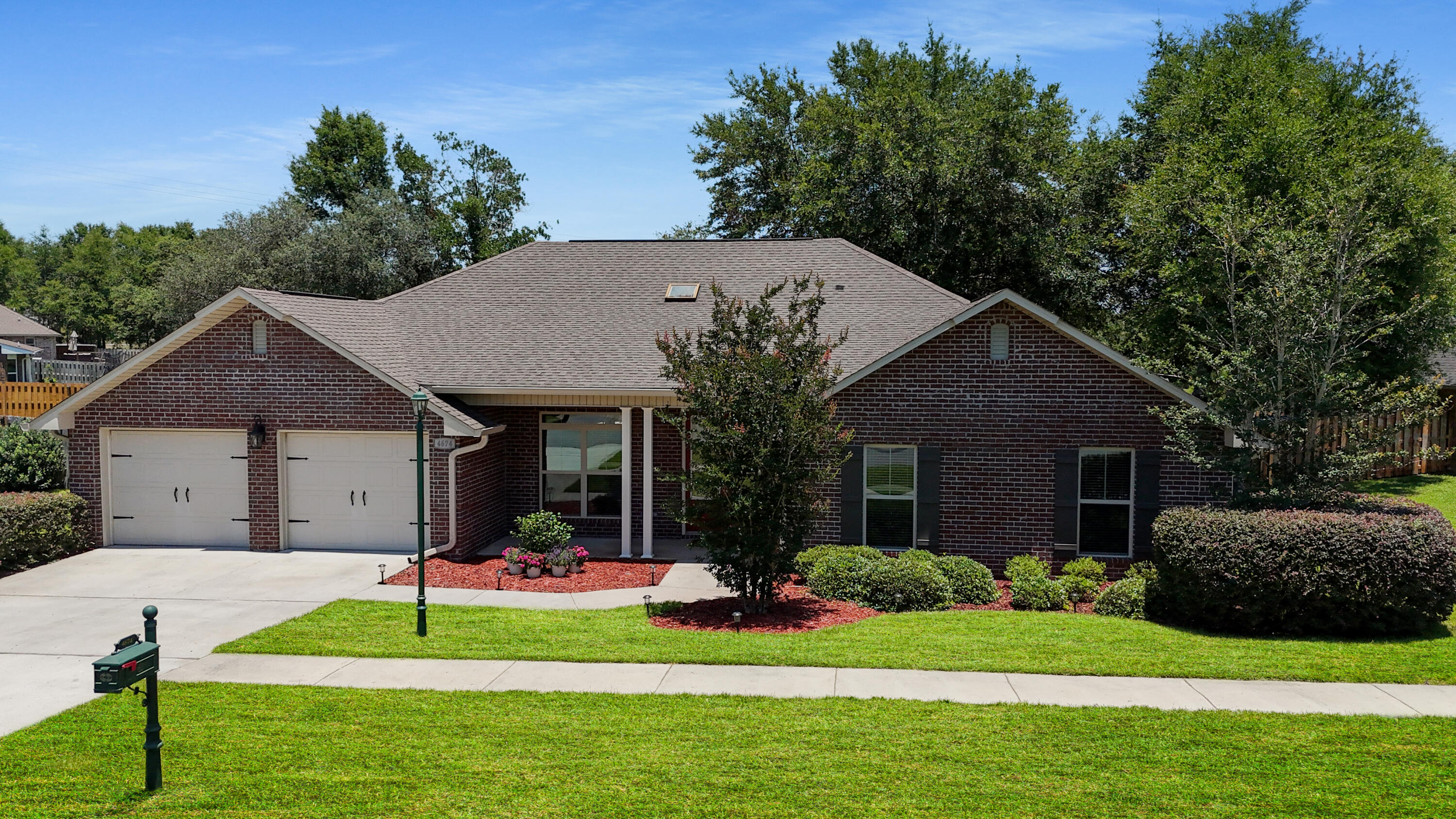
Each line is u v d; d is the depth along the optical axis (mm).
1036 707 9531
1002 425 16953
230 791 7727
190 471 18438
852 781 7852
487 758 8367
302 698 10000
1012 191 31516
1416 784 7668
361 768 8180
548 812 7363
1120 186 31281
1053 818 7184
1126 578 14711
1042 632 12516
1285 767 8031
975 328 16922
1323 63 27734
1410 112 26984
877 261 21531
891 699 9828
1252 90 25594
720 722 9211
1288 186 21500
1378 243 14719
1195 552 12484
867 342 18797
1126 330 31672
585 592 15555
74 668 11219
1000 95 32688
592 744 8680
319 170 57062
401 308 21047
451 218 53219
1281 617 12164
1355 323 17969
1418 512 13188
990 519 17094
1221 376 14375
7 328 62562
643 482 18969
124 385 18219
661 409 18141
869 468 17422
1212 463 14422
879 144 31578
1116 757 8266
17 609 13992
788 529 13492
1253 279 19562
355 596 14875
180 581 15758
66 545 17672
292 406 17906
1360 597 11844
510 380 18266
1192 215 21203
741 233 39812
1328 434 14359
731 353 13203
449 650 11805
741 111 41531
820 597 14859
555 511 20672
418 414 12586
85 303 96938
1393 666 10734
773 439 13117
